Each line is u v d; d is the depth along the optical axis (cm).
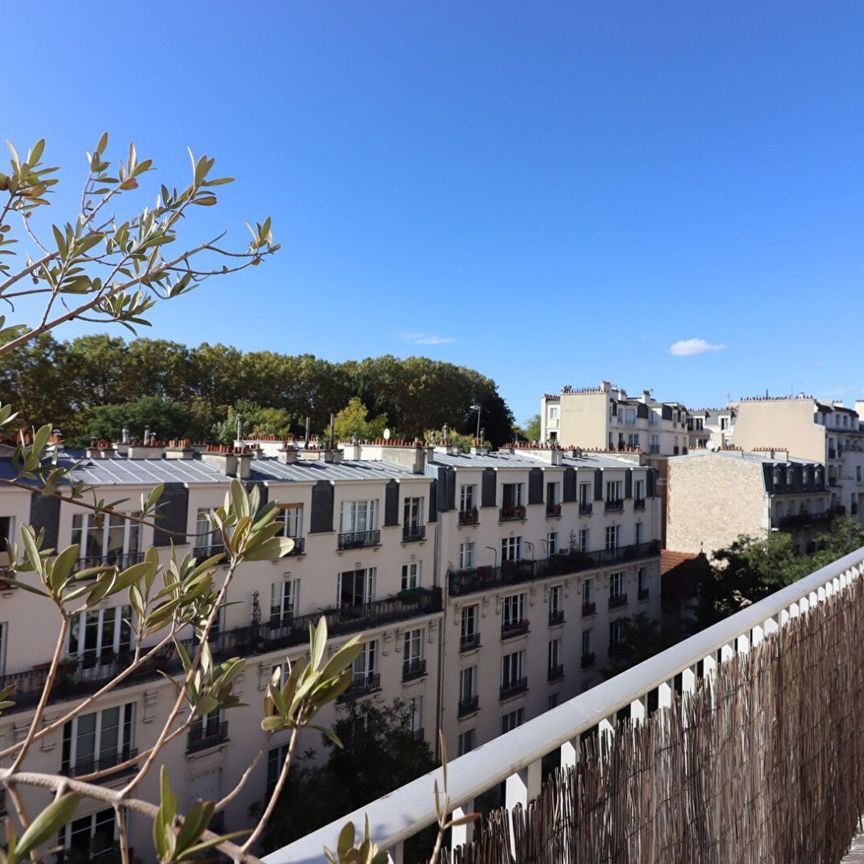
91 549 1795
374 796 1917
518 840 207
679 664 309
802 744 430
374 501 2539
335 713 2245
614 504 3681
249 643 2033
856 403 7694
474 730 2809
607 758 254
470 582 2823
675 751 297
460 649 2748
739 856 337
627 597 3653
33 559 177
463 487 2892
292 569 2242
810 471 5238
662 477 5772
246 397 7156
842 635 523
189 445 2378
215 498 2048
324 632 155
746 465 4722
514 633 2973
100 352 6194
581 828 233
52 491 265
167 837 114
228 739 1962
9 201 255
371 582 2514
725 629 365
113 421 5578
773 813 379
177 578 202
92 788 129
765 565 3553
